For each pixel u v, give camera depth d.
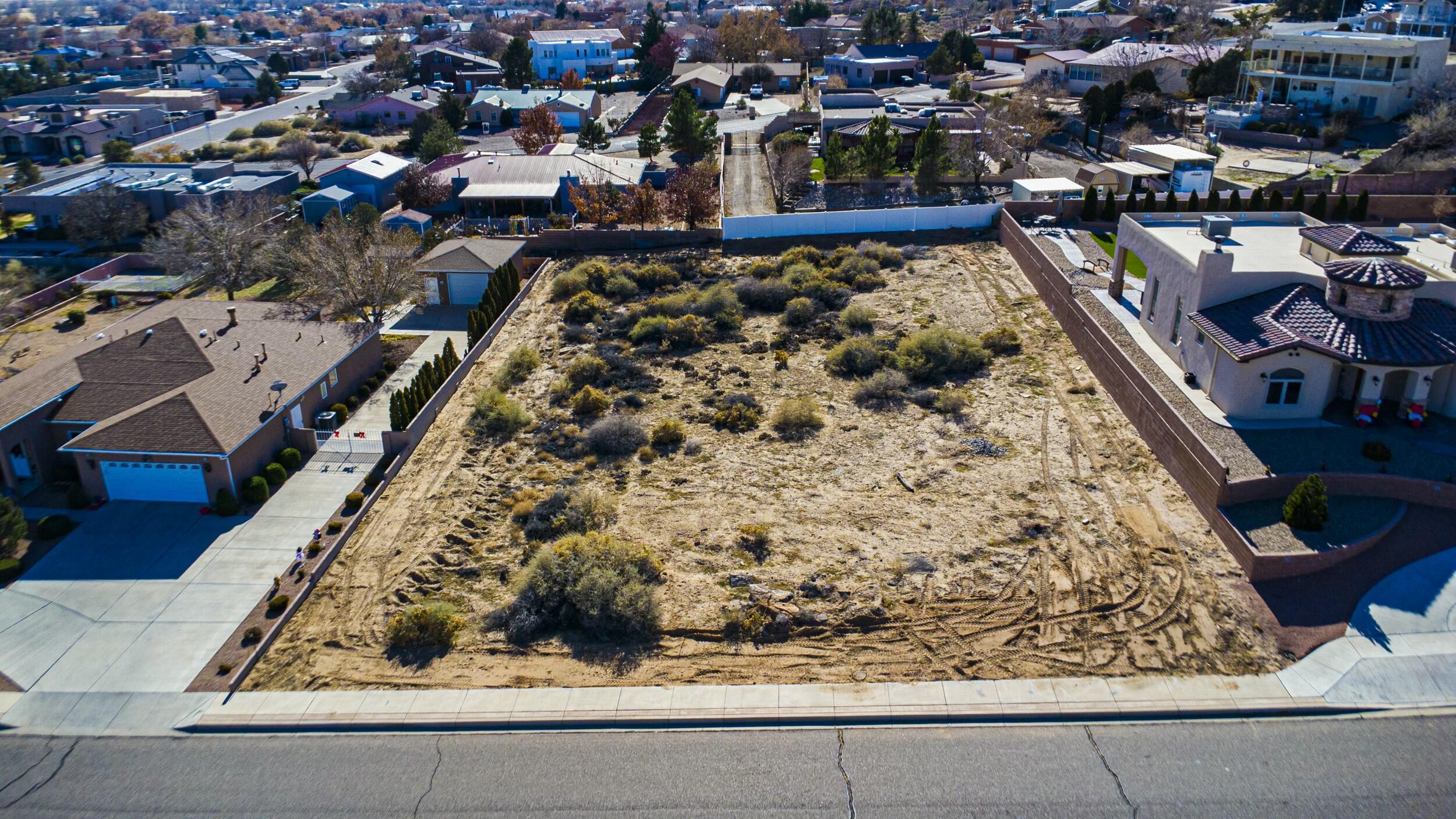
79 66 179.25
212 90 135.12
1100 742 23.00
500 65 144.25
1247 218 43.03
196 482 33.12
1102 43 115.62
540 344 46.69
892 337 44.84
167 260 56.72
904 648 25.94
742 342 45.97
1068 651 25.62
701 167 69.75
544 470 35.25
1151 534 29.83
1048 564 28.78
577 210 66.75
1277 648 25.44
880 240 58.44
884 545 30.02
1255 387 32.56
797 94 115.12
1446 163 58.66
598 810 21.45
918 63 115.25
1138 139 71.38
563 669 25.59
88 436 33.12
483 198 68.50
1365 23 84.56
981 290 50.34
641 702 24.38
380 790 22.06
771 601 27.59
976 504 31.91
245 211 62.91
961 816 21.14
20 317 53.28
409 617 26.95
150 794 22.09
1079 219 57.31
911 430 37.06
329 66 187.38
